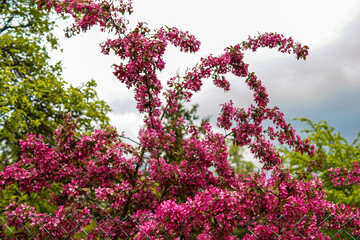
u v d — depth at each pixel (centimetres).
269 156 451
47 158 332
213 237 212
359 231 268
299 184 316
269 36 484
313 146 452
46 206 557
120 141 367
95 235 284
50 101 784
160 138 383
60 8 352
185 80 420
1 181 320
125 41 361
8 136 713
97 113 792
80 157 359
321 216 295
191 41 401
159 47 359
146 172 365
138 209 339
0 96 635
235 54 478
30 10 955
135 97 395
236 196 224
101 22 351
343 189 757
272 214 263
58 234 269
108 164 347
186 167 361
